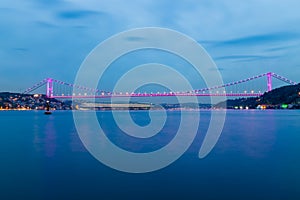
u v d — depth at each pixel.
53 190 9.70
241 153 16.73
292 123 43.69
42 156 16.05
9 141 23.12
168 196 9.09
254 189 9.69
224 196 9.05
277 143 21.16
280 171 12.09
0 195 9.20
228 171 12.18
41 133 30.17
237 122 46.66
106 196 9.11
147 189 9.81
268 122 46.22
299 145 20.08
